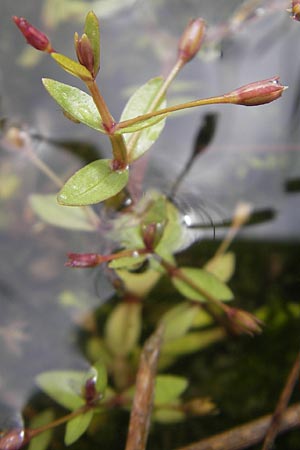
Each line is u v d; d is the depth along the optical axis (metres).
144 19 0.27
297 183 0.24
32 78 0.25
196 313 0.22
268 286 0.22
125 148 0.19
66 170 0.24
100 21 0.27
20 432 0.20
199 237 0.23
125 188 0.22
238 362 0.21
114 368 0.21
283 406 0.20
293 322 0.22
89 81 0.18
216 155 0.24
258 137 0.24
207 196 0.23
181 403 0.21
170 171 0.24
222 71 0.25
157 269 0.21
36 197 0.22
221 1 0.26
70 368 0.21
